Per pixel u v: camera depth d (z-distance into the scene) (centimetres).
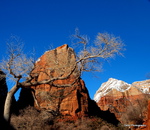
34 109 3184
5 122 936
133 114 4169
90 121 3500
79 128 3100
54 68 1247
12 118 2577
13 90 1020
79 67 1169
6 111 962
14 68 1033
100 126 3503
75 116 3522
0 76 1038
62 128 2862
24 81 1073
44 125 2634
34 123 2577
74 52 1220
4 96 3180
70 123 3241
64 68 1224
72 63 1213
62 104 3625
